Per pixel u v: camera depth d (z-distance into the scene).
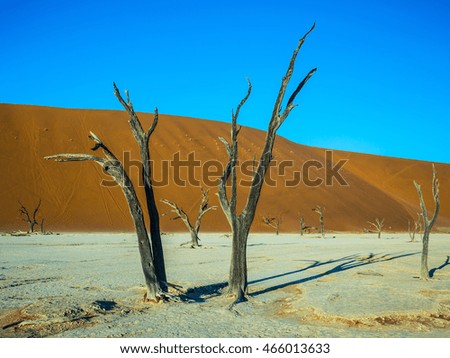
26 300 10.90
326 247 32.03
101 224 60.91
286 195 77.88
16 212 60.03
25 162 68.38
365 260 21.39
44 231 55.09
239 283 11.49
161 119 89.00
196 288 12.89
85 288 12.74
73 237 44.56
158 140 80.56
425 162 119.62
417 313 9.17
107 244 33.50
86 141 76.12
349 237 54.66
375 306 9.64
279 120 11.63
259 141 94.00
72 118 81.56
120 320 8.98
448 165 121.25
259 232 65.69
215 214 67.06
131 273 16.17
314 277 15.17
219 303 10.81
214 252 26.23
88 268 17.84
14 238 41.59
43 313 8.86
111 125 82.06
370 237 55.84
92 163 71.12
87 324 8.59
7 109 79.38
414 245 35.47
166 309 10.01
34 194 63.56
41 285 13.29
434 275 15.58
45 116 80.12
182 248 29.59
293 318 9.27
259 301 11.09
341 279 14.32
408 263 19.55
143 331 8.17
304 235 59.25
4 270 17.17
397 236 61.06
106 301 10.46
